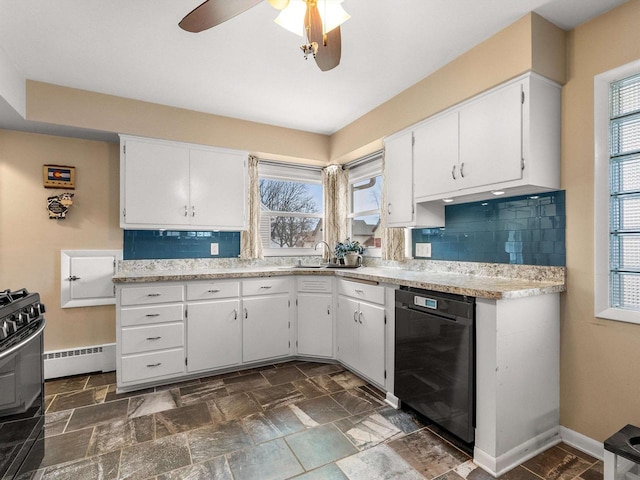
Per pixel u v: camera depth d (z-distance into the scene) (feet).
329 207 12.87
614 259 5.86
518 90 6.14
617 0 5.57
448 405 6.23
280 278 10.28
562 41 6.30
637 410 5.48
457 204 8.75
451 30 6.36
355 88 8.70
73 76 8.04
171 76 8.06
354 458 5.79
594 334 5.98
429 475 5.38
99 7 5.68
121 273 9.61
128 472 5.41
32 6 5.63
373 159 11.62
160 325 8.67
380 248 11.71
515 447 5.73
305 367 10.07
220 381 9.04
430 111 7.97
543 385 6.14
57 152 9.40
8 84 7.20
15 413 4.46
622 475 4.54
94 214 9.78
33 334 4.79
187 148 10.03
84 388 8.60
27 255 9.10
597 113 5.93
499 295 5.41
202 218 10.24
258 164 11.80
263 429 6.67
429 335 6.70
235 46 6.84
